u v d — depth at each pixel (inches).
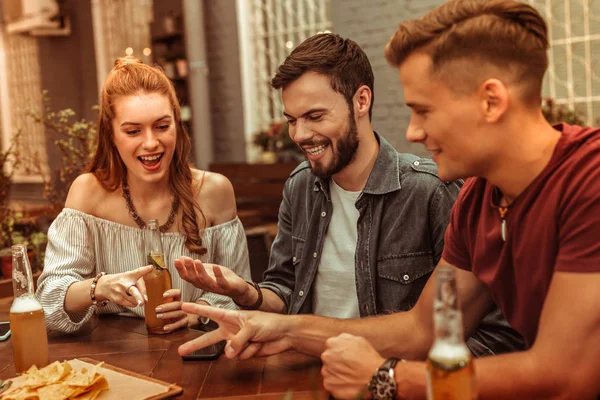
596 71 204.7
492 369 45.6
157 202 83.8
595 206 45.3
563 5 208.4
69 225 81.6
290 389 54.2
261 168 237.6
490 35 46.3
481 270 55.1
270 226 215.2
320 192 77.7
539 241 48.9
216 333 59.6
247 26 277.1
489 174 50.0
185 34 266.2
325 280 78.0
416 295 74.4
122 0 344.8
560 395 44.5
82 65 373.4
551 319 45.5
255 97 280.5
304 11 263.6
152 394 52.6
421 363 48.6
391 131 231.0
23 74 384.2
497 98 46.9
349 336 52.3
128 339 70.3
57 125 143.6
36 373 54.8
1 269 109.3
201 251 83.4
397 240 74.1
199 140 268.7
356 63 70.6
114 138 80.0
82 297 72.5
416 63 48.5
